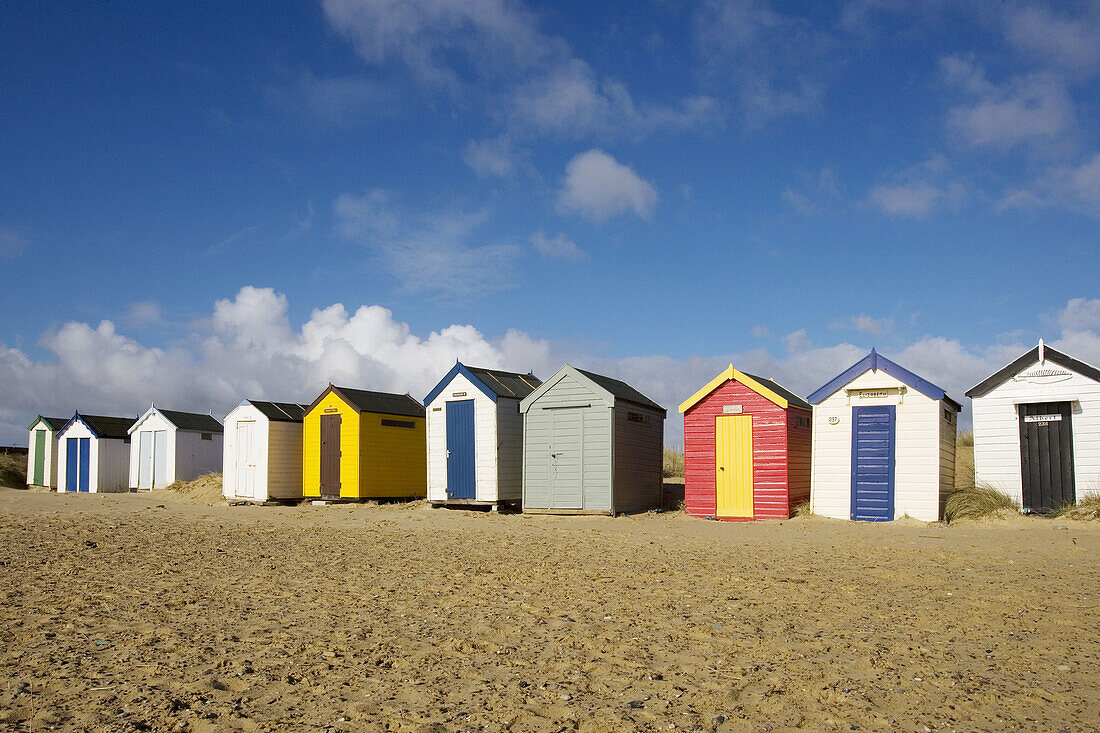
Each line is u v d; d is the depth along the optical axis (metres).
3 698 6.53
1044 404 19.17
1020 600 10.11
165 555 15.02
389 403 28.83
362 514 24.19
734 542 16.61
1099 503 17.81
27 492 37.88
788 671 7.19
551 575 12.39
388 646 8.12
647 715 6.13
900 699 6.45
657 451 25.31
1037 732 5.76
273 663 7.54
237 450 30.12
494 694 6.64
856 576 12.07
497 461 24.25
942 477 19.69
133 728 5.89
